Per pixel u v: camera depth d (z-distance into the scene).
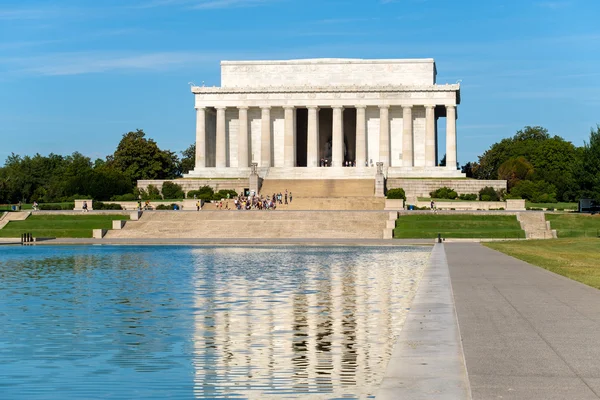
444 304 35.12
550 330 27.36
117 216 126.56
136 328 35.94
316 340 32.56
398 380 20.41
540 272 51.91
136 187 170.38
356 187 159.38
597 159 133.12
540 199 164.25
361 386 24.72
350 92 183.12
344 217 120.75
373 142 188.00
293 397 23.44
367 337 33.19
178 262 73.00
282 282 55.16
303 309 41.72
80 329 35.81
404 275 59.56
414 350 24.34
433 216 122.19
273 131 189.50
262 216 123.25
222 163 185.38
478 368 21.05
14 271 64.25
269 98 184.62
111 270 65.00
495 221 118.69
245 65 190.25
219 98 185.62
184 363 28.33
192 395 23.91
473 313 31.84
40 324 37.28
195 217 124.56
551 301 35.81
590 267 59.03
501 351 23.44
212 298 46.59
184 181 167.88
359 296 47.12
